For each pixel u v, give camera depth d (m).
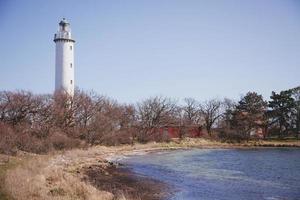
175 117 109.38
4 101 61.78
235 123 106.50
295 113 103.31
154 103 101.62
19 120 60.62
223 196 28.69
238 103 111.50
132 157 60.69
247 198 28.00
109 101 91.00
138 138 89.75
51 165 36.50
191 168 46.16
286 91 103.94
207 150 80.06
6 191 21.52
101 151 63.06
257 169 45.31
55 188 23.95
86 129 71.12
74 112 75.12
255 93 106.19
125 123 91.00
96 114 78.06
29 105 62.88
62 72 83.56
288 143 93.62
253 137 105.25
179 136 103.94
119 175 38.78
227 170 44.34
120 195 26.69
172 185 33.44
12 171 27.27
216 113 116.00
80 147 62.28
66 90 81.19
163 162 53.12
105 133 75.81
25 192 21.53
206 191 30.64
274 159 58.34
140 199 27.17
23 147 48.44
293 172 42.50
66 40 84.19
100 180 34.59
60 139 57.78
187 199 27.67
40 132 58.16
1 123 52.25
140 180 36.03
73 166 40.91
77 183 26.41
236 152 74.06
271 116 104.25
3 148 43.03
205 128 113.69
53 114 66.94
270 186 32.97
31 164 32.81
